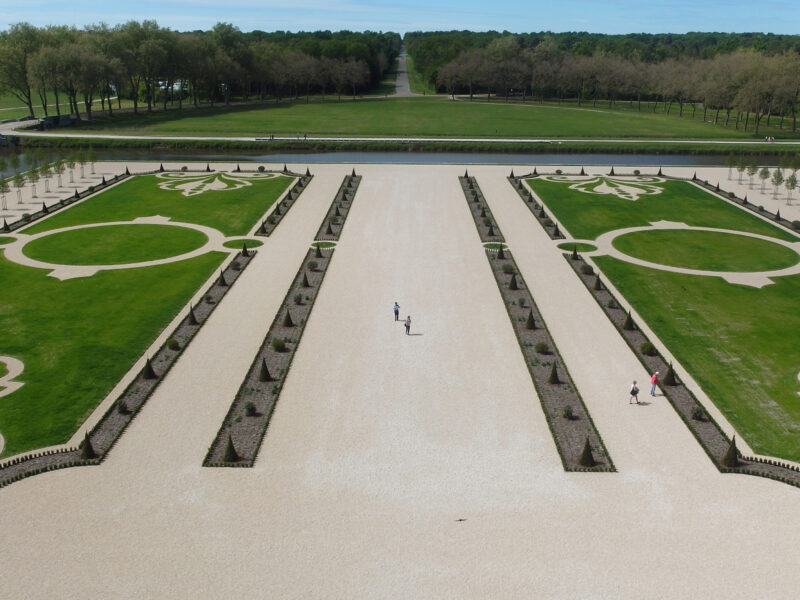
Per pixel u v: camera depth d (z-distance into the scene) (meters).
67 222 151.12
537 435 74.62
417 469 68.62
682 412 79.12
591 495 65.25
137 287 114.06
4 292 110.94
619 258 132.38
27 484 65.62
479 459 70.38
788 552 58.19
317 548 58.03
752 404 81.56
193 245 136.12
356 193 180.50
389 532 60.00
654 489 66.19
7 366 87.38
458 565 56.47
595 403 81.06
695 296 113.88
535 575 55.50
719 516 62.53
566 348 94.44
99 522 60.75
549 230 149.38
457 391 82.94
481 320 102.62
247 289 113.56
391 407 79.25
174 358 89.56
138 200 171.50
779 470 69.12
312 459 69.94
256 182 193.12
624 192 187.25
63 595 52.91
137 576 54.84
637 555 57.72
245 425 75.25
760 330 101.06
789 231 152.12
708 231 151.12
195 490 65.12
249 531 59.88
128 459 69.62
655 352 93.19
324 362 89.31
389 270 122.81
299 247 135.38
